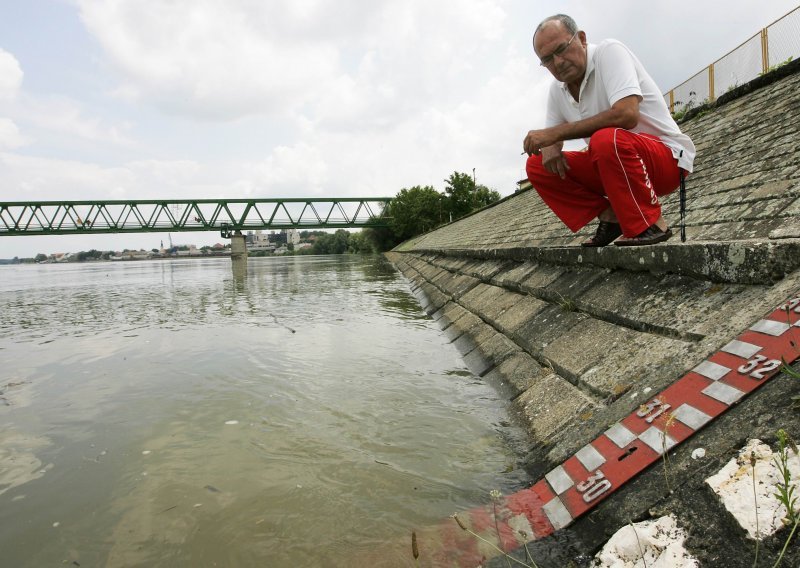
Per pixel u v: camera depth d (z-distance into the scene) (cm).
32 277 3581
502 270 751
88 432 376
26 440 363
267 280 2144
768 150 475
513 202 1991
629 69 325
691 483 177
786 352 195
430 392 442
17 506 271
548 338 421
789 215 313
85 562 220
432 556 208
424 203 7250
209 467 309
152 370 561
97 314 1120
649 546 165
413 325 812
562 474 239
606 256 425
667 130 343
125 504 269
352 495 268
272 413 404
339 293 1439
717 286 290
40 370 580
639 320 323
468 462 300
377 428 363
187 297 1461
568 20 339
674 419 211
